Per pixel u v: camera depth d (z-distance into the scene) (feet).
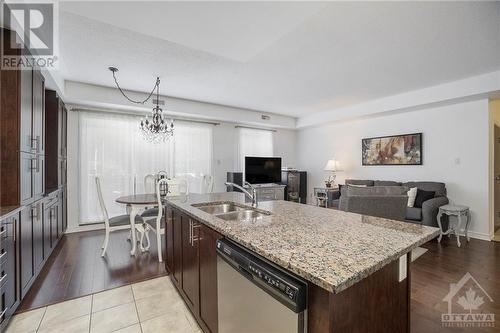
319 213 5.90
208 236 5.14
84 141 13.93
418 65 10.45
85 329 5.94
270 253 3.23
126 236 13.26
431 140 14.48
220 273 4.49
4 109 6.36
